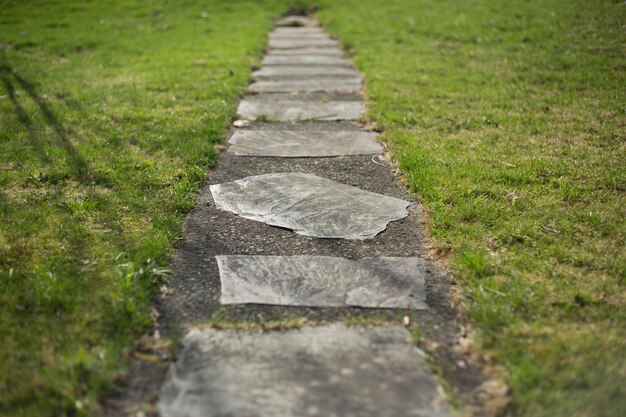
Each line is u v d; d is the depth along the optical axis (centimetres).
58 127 570
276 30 1331
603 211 390
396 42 1043
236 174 489
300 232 385
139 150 519
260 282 327
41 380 241
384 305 306
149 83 765
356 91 750
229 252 361
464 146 522
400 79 780
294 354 265
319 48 1076
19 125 570
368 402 234
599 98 645
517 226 373
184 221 401
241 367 256
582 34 939
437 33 1070
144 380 250
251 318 295
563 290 305
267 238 379
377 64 877
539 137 539
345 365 257
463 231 374
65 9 1399
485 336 274
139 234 369
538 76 751
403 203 428
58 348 263
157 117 613
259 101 709
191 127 582
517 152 502
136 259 337
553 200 410
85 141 533
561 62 801
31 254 338
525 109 625
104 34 1153
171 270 339
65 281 311
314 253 360
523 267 330
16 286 306
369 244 371
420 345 273
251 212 415
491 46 949
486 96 681
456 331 286
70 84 759
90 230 371
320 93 743
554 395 234
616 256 335
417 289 321
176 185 446
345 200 434
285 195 443
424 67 839
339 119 636
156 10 1460
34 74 812
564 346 262
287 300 310
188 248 366
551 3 1194
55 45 1029
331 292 317
